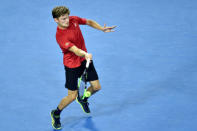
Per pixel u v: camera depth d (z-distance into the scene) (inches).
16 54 929.5
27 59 906.7
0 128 686.5
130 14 1106.1
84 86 699.4
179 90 769.6
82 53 596.4
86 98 694.5
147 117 700.0
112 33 1005.2
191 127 668.1
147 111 716.0
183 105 726.5
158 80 805.9
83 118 709.3
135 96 760.3
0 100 762.2
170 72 831.1
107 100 753.6
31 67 874.1
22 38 1002.1
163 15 1094.4
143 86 788.6
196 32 996.6
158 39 970.7
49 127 689.6
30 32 1030.4
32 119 709.9
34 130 681.6
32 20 1089.4
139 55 903.1
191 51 910.4
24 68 871.1
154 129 668.1
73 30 621.0
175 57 887.7
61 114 723.4
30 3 1182.9
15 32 1032.2
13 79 830.5
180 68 844.0
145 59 885.2
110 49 932.0
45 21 1082.1
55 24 1067.3
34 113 725.3
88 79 672.4
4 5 1176.2
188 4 1152.8
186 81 797.9
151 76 820.6
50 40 989.8
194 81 796.0
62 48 628.1
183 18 1072.8
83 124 693.3
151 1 1181.7
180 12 1107.9
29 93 781.9
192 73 823.1
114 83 802.2
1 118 713.0
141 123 685.9
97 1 1181.7
